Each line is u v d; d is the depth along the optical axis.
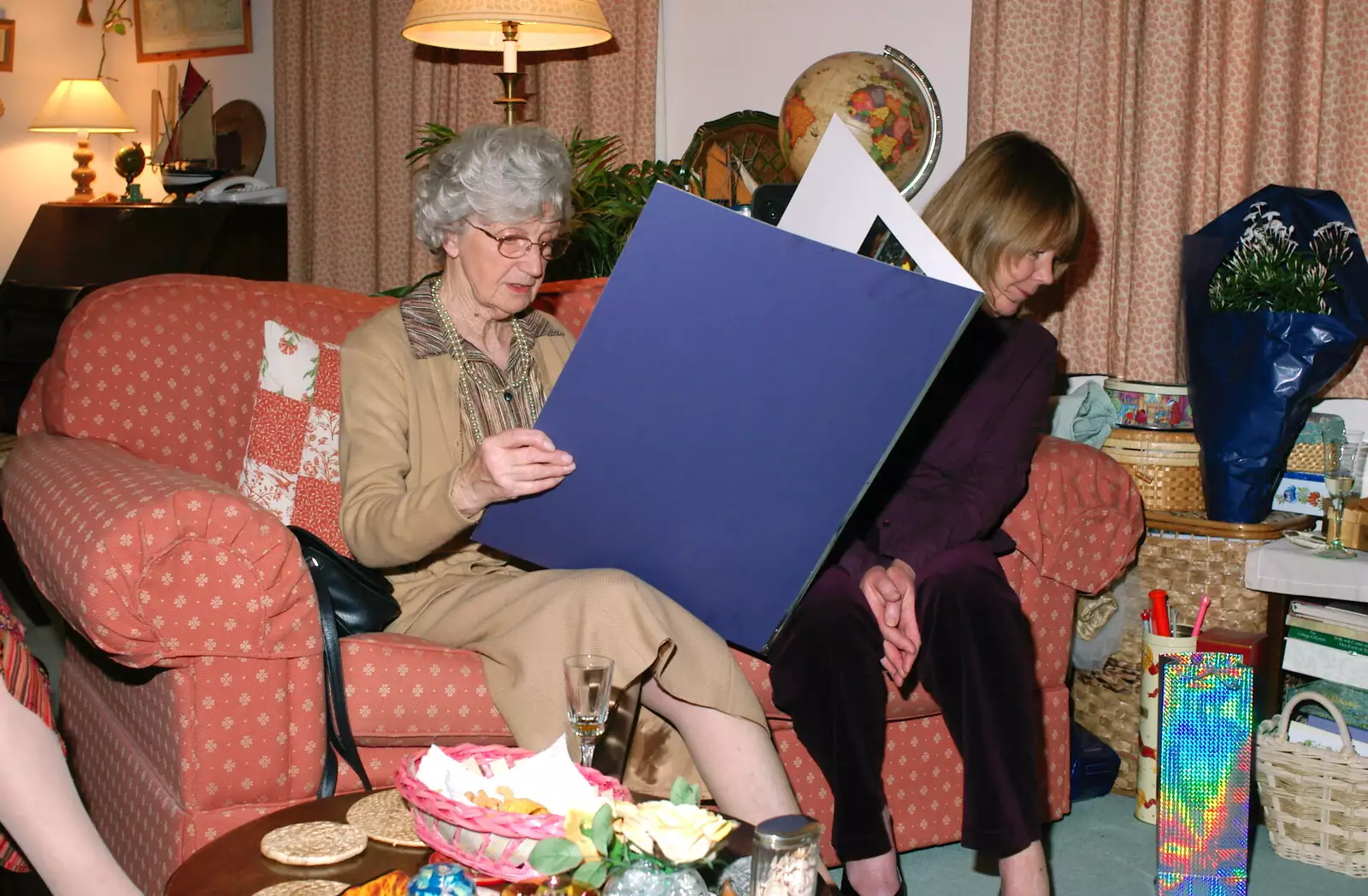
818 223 1.50
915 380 1.28
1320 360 2.14
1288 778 2.04
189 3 4.63
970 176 1.88
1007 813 1.53
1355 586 2.07
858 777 1.56
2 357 3.86
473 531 1.54
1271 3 2.34
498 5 2.79
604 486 1.41
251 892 0.96
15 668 0.95
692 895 0.86
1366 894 1.91
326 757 1.48
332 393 1.90
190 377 1.86
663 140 3.49
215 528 1.37
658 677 1.36
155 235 3.95
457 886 0.87
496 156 1.58
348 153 3.90
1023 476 1.86
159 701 1.46
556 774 1.01
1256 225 2.22
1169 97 2.44
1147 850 2.07
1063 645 2.05
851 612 1.63
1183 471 2.35
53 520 1.48
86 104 4.36
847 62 2.77
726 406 1.31
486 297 1.64
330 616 1.46
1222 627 2.24
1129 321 2.52
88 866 0.88
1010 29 2.63
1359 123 2.29
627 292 1.26
